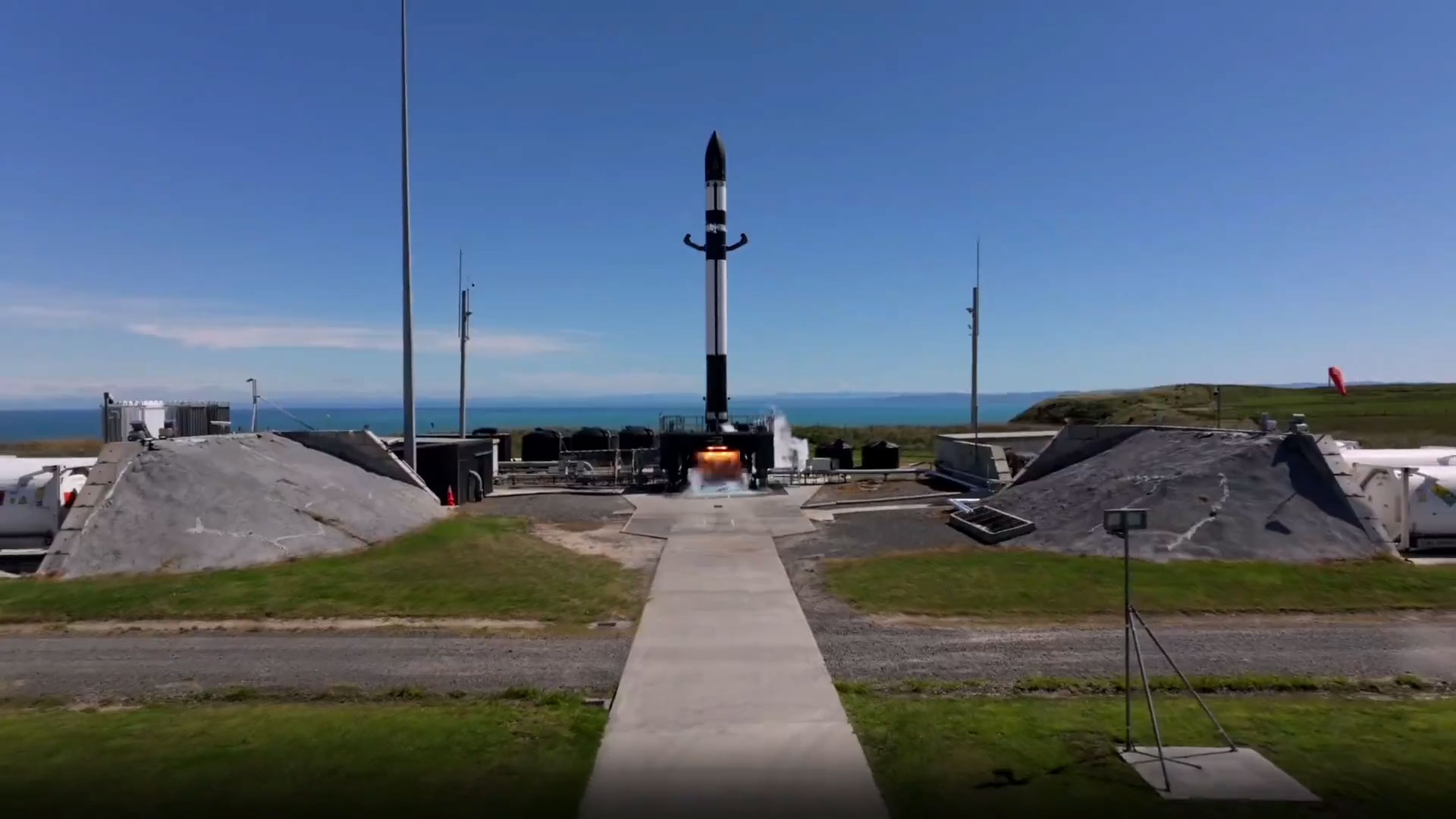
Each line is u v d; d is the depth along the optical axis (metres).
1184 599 15.42
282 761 8.91
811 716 10.14
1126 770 8.59
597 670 12.05
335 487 23.81
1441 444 43.31
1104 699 10.77
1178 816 7.66
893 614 14.89
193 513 19.80
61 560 17.94
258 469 22.98
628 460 43.94
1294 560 18.11
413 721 10.03
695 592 16.55
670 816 7.68
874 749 9.16
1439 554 19.81
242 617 14.80
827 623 14.34
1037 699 10.80
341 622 14.59
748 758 8.95
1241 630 13.76
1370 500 21.73
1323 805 7.86
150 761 8.90
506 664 12.32
